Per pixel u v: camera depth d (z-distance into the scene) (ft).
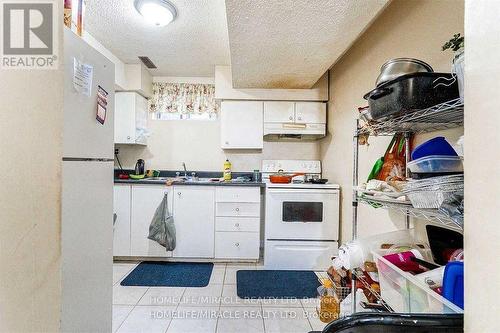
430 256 4.17
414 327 1.97
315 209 9.22
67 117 3.10
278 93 10.45
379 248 4.81
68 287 3.15
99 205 3.89
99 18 7.20
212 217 9.78
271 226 9.26
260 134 10.64
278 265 9.25
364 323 1.99
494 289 1.59
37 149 2.26
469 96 1.80
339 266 5.27
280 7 5.04
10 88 2.20
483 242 1.67
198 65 10.57
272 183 9.66
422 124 4.33
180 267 9.37
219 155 11.84
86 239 3.54
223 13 6.90
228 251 9.78
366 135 5.56
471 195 1.78
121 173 11.64
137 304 6.77
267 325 5.93
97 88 3.80
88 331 3.60
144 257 9.89
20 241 2.17
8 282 2.13
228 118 10.63
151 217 9.78
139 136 10.96
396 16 5.82
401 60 3.79
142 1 6.31
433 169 3.25
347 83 8.64
